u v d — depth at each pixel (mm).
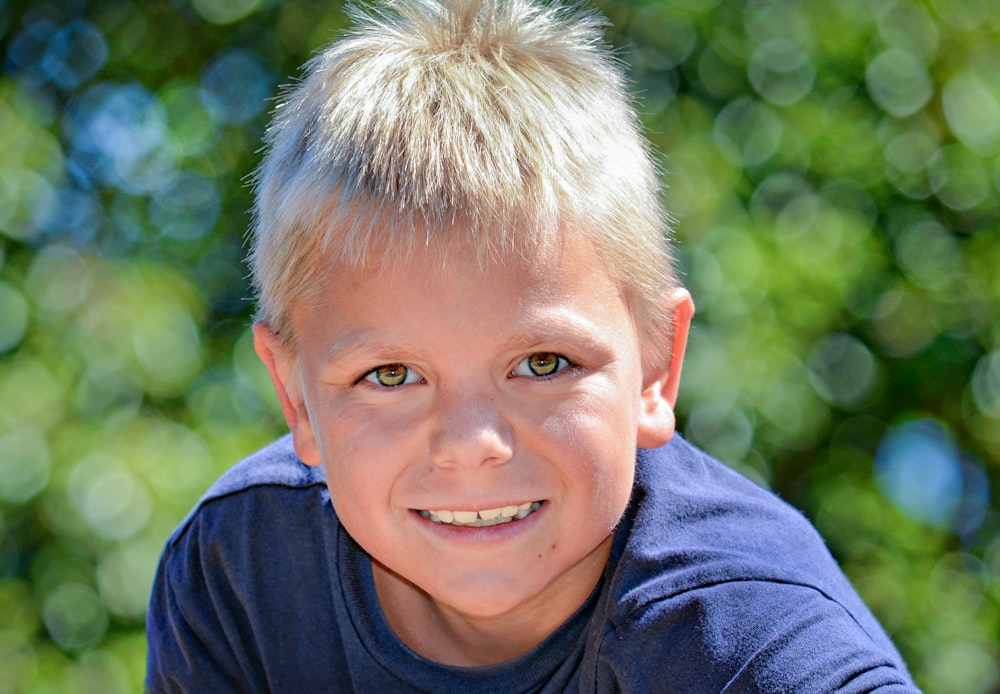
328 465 2254
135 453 4262
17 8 4859
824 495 5164
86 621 4445
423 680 2457
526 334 2092
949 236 5117
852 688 1979
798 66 4840
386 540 2219
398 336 2098
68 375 4344
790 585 2184
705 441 4602
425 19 2506
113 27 4871
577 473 2146
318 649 2598
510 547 2180
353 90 2363
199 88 4910
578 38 2566
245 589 2678
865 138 4895
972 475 5438
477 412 2082
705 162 4645
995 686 5148
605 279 2201
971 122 4934
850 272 4824
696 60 4844
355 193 2195
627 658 2225
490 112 2268
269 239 2396
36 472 4219
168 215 4836
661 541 2322
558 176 2176
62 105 4855
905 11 4891
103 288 4469
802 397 4676
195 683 2695
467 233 2098
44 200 4496
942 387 5301
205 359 4625
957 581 5191
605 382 2184
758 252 4547
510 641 2453
